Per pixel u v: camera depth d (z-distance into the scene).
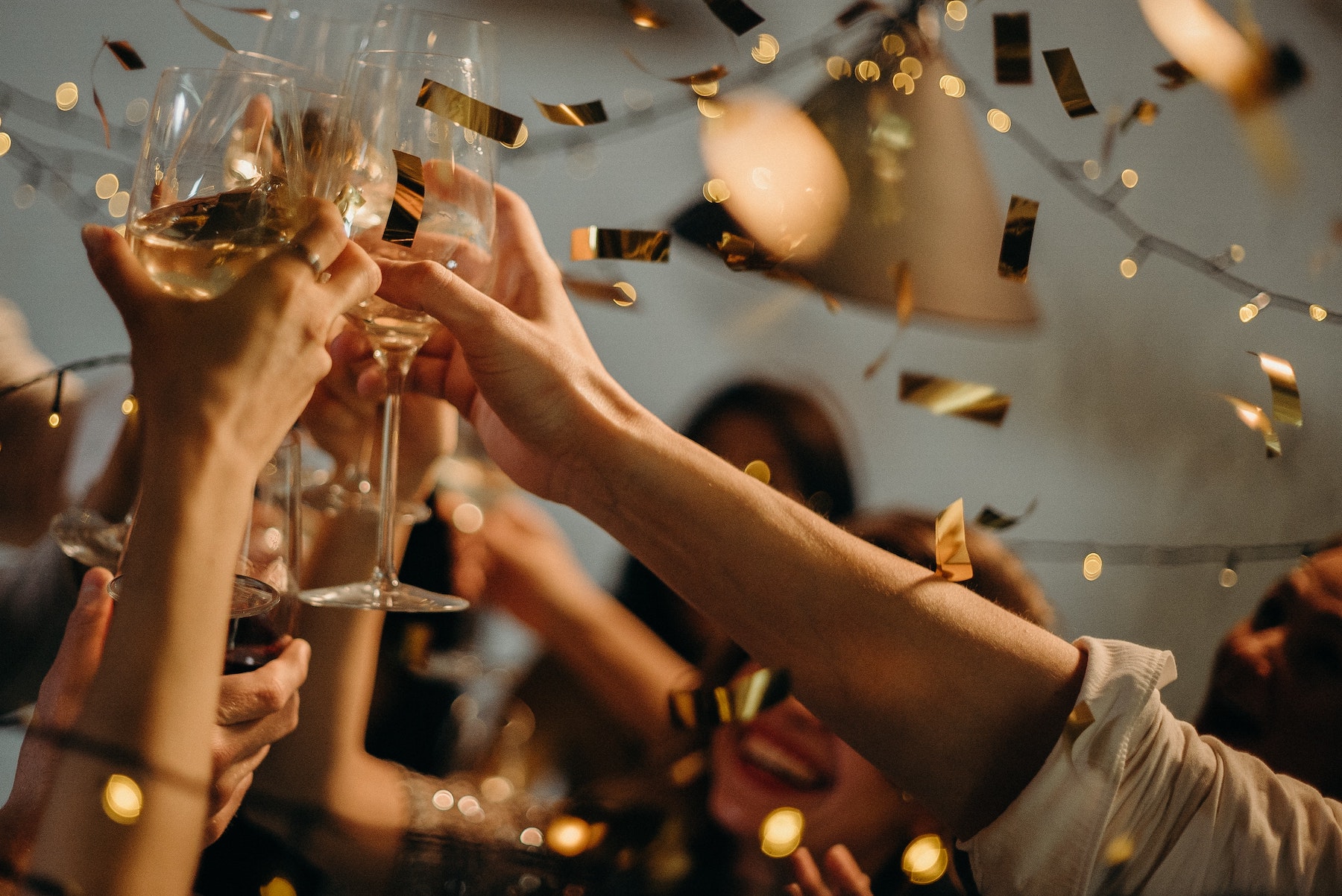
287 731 0.86
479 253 0.89
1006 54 0.94
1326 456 2.13
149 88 1.03
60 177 1.37
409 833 1.06
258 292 0.77
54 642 1.14
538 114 1.79
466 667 1.29
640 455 0.85
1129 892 0.83
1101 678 0.83
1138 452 2.10
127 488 0.90
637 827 1.03
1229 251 1.29
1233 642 1.05
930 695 0.84
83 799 0.71
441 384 0.97
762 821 1.06
